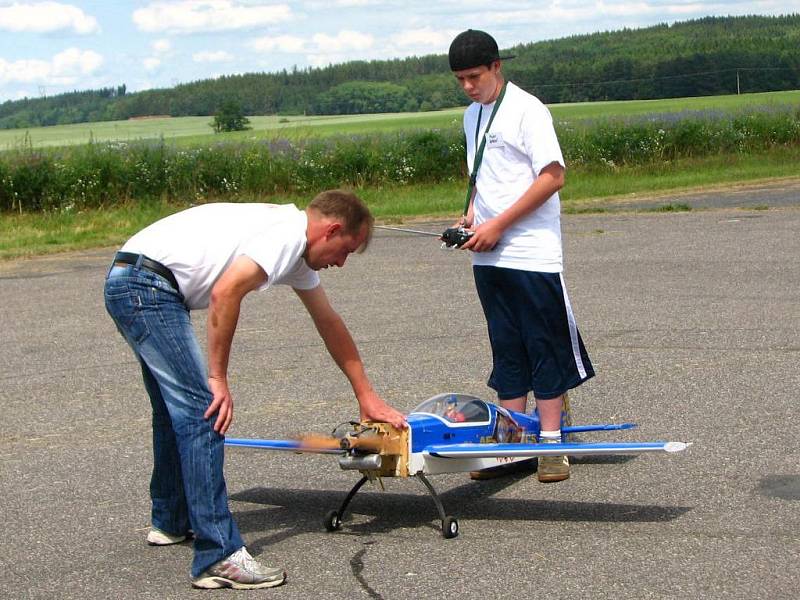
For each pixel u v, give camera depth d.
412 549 4.02
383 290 10.40
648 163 25.39
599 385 6.50
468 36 4.87
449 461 4.25
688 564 3.73
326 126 60.84
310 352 7.75
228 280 3.63
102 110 109.62
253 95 103.06
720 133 27.31
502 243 4.90
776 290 9.48
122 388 6.95
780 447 5.17
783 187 20.53
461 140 23.02
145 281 3.71
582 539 4.05
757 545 3.90
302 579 3.74
